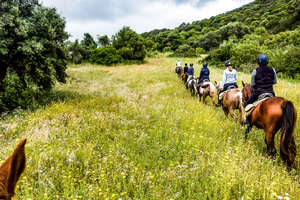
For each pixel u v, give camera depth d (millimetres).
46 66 8133
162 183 3074
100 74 21719
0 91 7898
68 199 2514
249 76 14922
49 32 7730
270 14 81188
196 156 3906
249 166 3441
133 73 22484
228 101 6016
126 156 3852
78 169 3291
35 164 3268
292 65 18891
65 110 6488
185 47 54500
